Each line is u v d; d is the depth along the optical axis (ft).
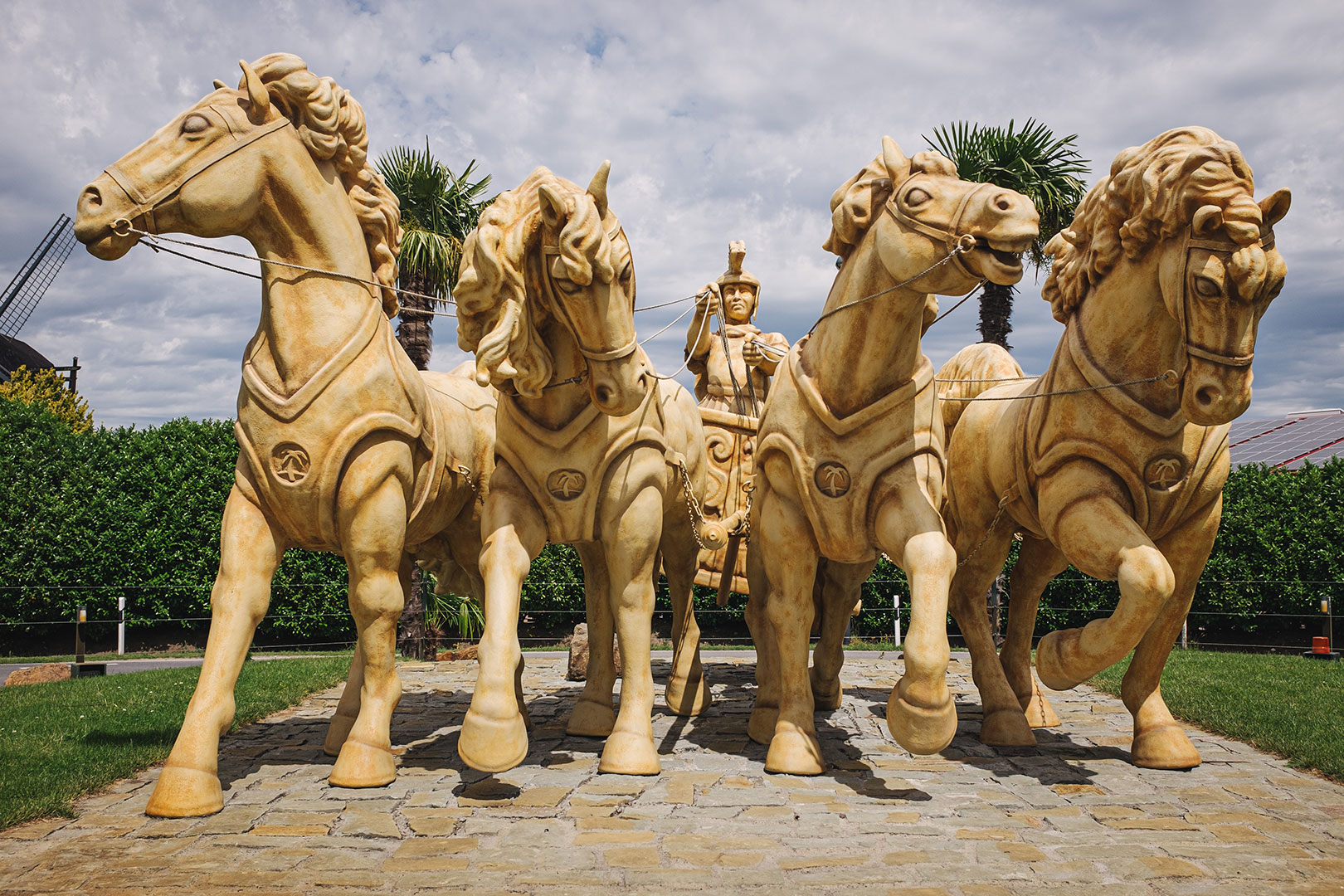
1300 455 55.67
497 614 12.84
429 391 15.43
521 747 12.21
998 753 15.57
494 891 9.29
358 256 13.55
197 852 10.40
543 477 13.98
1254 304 11.52
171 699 21.27
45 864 10.00
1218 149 11.50
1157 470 13.10
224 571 12.67
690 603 19.61
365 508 12.99
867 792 12.99
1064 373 13.62
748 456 20.29
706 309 19.44
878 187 13.21
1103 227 13.00
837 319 13.52
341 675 24.90
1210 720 17.28
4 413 43.80
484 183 46.62
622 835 11.05
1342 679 22.98
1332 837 10.97
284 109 13.21
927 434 13.60
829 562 20.07
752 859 10.21
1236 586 42.09
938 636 12.21
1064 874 9.77
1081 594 44.62
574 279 12.17
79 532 43.21
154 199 12.21
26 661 38.96
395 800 12.54
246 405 12.87
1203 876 9.68
